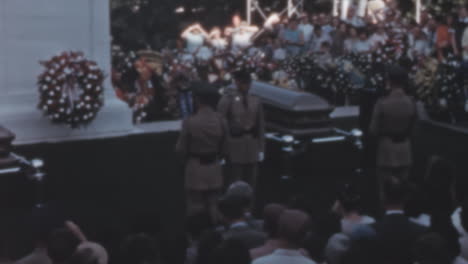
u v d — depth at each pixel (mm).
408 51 18672
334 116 17000
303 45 19734
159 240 7961
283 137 11500
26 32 13969
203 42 19125
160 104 16766
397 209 6094
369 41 19266
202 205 8859
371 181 11711
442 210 6688
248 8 23250
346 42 19281
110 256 5930
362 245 5406
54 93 13586
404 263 5656
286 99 12016
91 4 14508
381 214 10062
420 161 12789
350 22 20016
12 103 13914
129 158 12898
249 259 4469
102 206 9922
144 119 16562
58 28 14258
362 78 17859
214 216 8633
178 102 16656
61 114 13758
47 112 13758
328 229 6320
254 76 17469
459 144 14141
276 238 5406
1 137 10047
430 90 16078
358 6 22984
